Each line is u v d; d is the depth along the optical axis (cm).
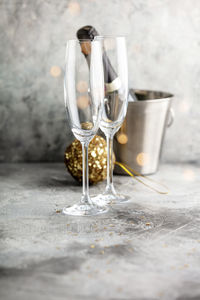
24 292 55
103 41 80
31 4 106
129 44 108
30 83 109
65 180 96
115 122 82
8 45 107
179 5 107
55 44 108
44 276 58
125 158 97
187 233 69
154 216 76
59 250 64
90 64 74
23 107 110
